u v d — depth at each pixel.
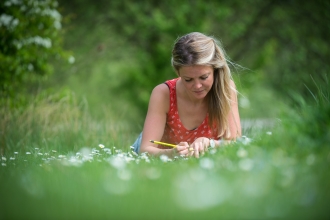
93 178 3.24
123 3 18.98
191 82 4.70
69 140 7.65
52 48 10.43
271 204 2.60
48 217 2.55
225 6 18.20
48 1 10.13
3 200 2.81
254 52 19.44
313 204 2.63
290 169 3.11
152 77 17.92
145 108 17.59
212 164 3.52
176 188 2.88
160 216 2.51
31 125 7.66
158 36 18.52
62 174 3.43
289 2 18.95
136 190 2.87
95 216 2.54
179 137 5.35
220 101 5.07
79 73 19.45
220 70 4.97
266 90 20.59
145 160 4.21
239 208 2.55
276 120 4.69
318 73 18.59
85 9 19.08
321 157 3.36
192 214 2.51
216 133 5.32
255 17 19.45
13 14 9.62
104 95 19.48
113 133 8.11
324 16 18.83
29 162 4.62
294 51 19.56
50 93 9.59
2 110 7.88
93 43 19.45
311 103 4.55
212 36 5.07
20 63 9.87
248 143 4.16
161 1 18.92
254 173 3.11
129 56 20.02
